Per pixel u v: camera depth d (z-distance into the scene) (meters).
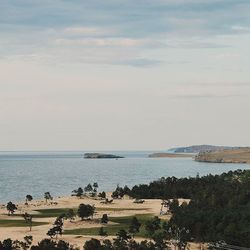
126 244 193.38
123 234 199.38
